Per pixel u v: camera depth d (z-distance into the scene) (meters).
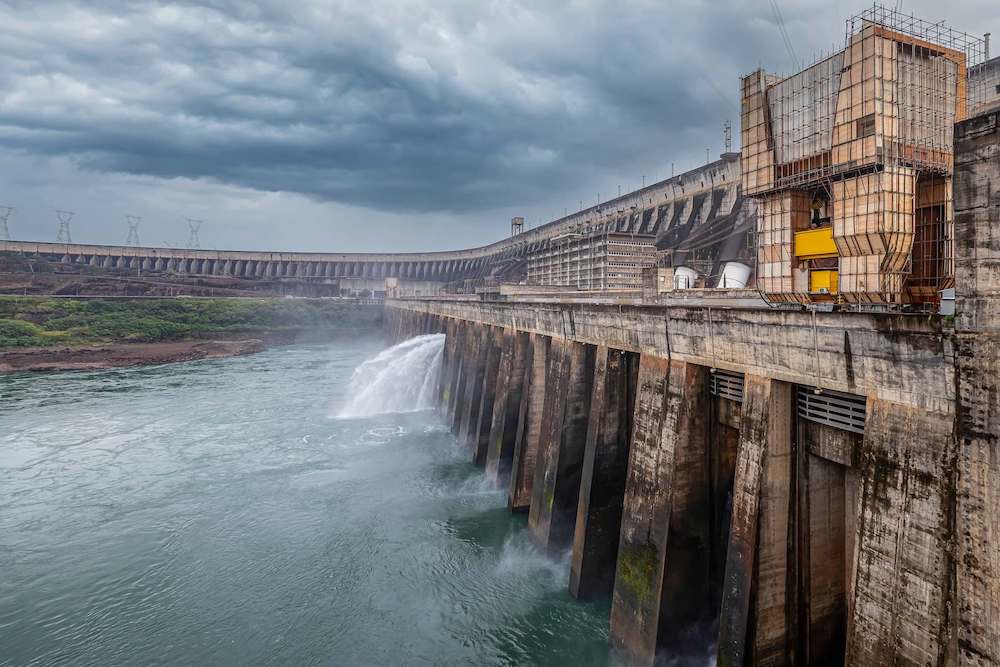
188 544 35.44
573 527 33.16
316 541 35.69
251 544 35.41
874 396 15.42
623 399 29.14
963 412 12.79
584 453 32.50
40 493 43.31
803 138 18.72
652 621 22.75
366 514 39.47
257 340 142.62
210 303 152.50
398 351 90.75
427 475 47.09
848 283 17.31
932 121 16.77
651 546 23.36
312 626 27.72
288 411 69.88
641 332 25.92
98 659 25.64
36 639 26.89
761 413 18.95
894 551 14.48
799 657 19.31
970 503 12.65
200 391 82.44
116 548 35.00
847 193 17.03
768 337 18.77
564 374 33.34
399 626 27.64
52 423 63.59
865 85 16.19
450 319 72.81
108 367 105.44
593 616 27.78
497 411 45.59
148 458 51.38
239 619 28.30
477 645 26.30
